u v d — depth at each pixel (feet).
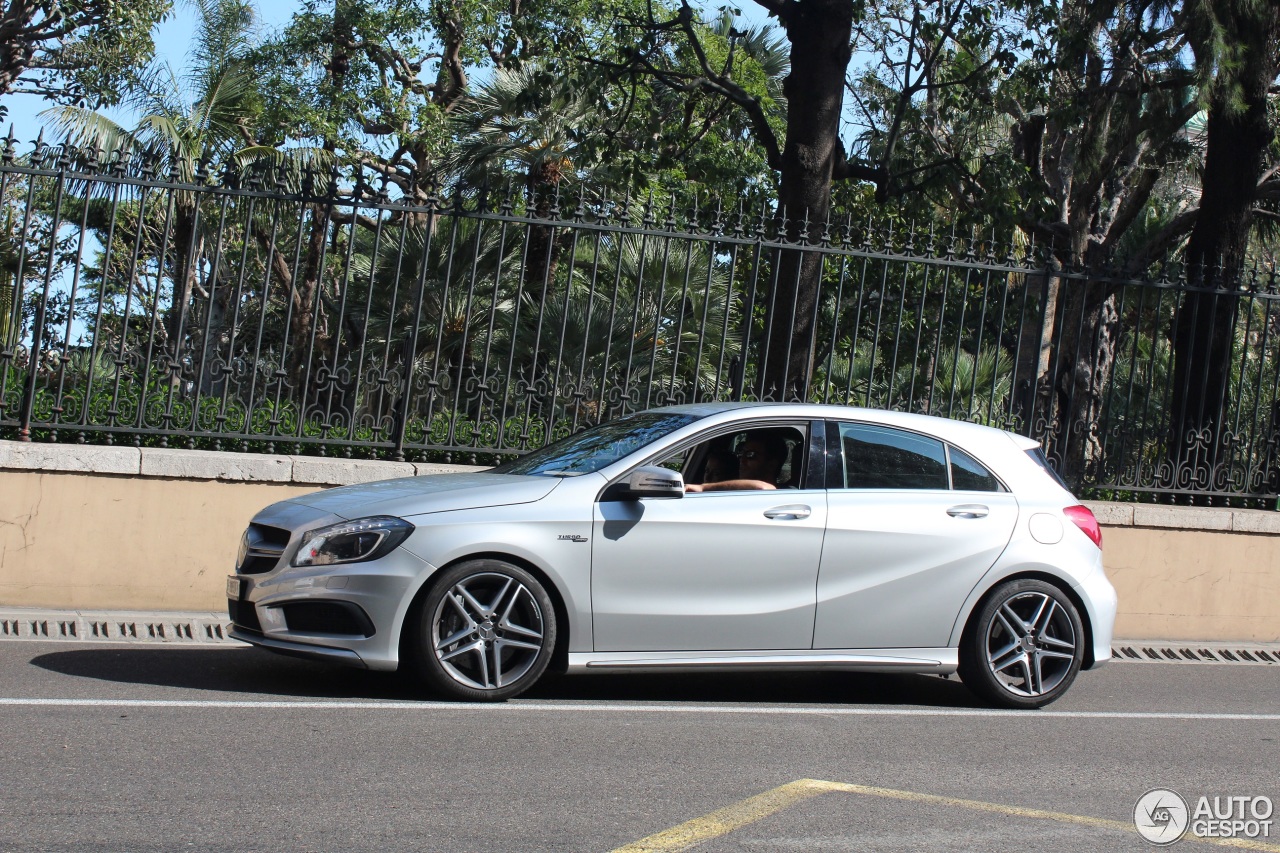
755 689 24.56
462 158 75.15
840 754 19.06
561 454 23.63
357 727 18.80
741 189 74.49
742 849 13.98
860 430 23.54
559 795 15.81
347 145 97.71
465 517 20.76
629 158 53.83
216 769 16.08
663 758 18.08
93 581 27.35
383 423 29.96
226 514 28.32
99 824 13.64
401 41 99.40
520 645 20.98
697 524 21.80
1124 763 19.76
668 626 21.63
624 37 51.96
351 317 61.31
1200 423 35.12
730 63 49.08
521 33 53.11
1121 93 52.54
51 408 28.19
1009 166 48.96
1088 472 35.06
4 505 26.78
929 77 53.88
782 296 39.70
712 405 24.07
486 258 61.05
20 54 71.56
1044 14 51.78
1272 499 35.88
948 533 23.27
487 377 30.32
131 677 21.70
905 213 55.06
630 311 55.93
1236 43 40.96
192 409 28.63
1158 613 33.96
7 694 19.66
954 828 15.31
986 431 24.70
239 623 21.44
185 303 28.66
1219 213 42.98
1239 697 27.37
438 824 14.33
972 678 23.66
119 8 71.92
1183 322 40.57
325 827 13.98
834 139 42.98
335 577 20.30
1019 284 68.28
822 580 22.47
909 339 69.62
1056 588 24.04
